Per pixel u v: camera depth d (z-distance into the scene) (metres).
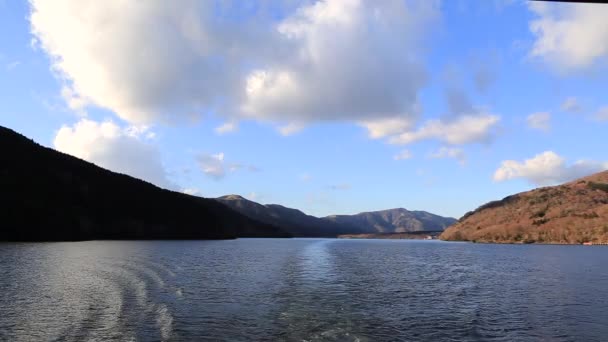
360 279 37.91
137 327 18.61
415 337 18.50
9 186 106.38
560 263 62.72
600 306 26.34
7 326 18.17
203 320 20.30
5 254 54.72
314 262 56.69
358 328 19.42
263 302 25.28
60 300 23.92
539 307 25.84
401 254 82.75
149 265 45.66
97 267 41.47
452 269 51.16
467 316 22.89
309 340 17.25
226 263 52.69
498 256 80.81
